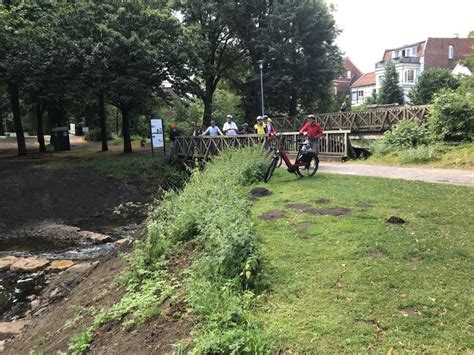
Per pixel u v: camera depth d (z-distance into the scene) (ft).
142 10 66.59
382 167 40.06
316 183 30.81
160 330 12.62
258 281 13.83
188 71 70.38
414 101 115.96
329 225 19.43
